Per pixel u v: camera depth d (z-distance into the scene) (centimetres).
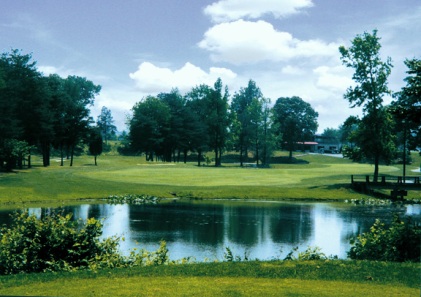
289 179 6494
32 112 8012
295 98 15838
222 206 4178
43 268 1442
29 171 6781
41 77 8494
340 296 1053
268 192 5044
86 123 9444
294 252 2295
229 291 1088
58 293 1076
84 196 4644
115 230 2862
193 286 1140
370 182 5350
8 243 1459
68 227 1576
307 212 3844
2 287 1143
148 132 12038
